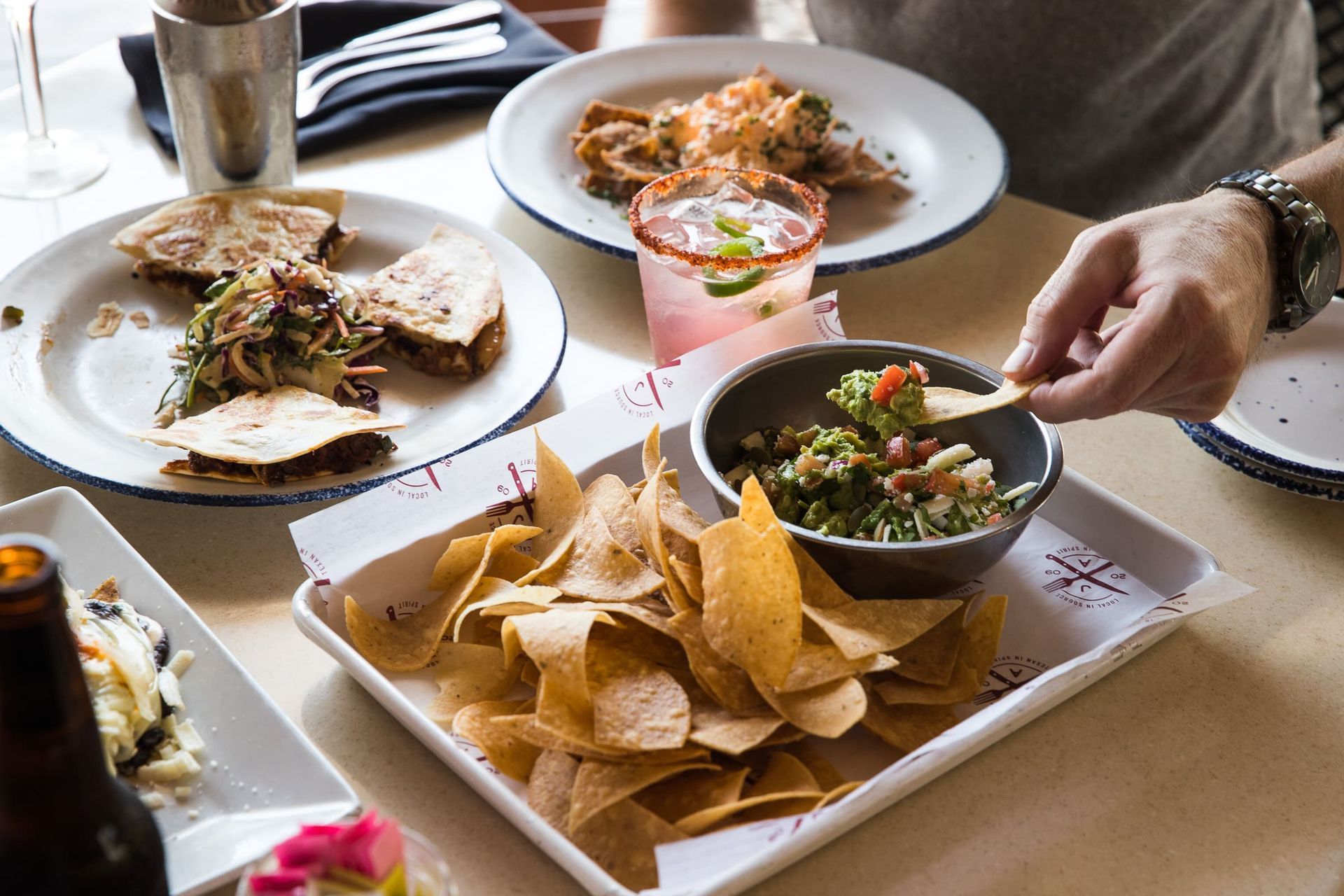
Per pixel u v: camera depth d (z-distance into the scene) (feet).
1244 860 2.84
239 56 4.97
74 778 1.91
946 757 2.80
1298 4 7.18
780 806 2.75
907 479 3.37
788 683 2.81
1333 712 3.27
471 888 2.66
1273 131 7.28
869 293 5.17
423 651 3.11
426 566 3.39
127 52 6.13
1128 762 3.08
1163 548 3.58
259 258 4.81
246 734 2.80
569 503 3.45
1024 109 7.29
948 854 2.81
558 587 3.17
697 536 3.20
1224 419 4.28
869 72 6.38
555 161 5.82
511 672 3.10
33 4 5.32
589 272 5.24
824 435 3.58
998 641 3.23
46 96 6.22
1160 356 3.27
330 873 1.93
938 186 5.71
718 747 2.69
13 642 1.73
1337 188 4.06
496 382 4.45
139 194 5.55
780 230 4.34
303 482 3.81
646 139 5.69
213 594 3.49
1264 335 4.29
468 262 4.93
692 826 2.63
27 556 1.80
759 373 3.73
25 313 4.53
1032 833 2.87
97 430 4.09
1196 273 3.37
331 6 6.64
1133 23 6.88
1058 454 3.40
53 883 1.96
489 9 6.91
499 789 2.70
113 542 3.28
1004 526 3.17
